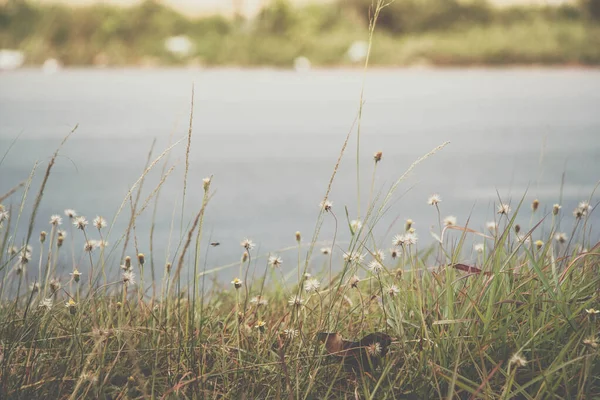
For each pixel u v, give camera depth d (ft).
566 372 8.46
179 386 8.05
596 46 123.75
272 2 127.95
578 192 30.73
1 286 9.82
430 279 10.48
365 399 8.21
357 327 9.93
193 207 29.01
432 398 8.46
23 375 8.50
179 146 44.24
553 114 59.47
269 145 45.03
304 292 11.74
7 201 28.40
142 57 119.34
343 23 131.44
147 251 21.85
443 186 32.89
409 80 92.84
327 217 27.27
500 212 10.56
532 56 121.90
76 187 32.14
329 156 41.29
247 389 8.48
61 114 56.18
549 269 10.37
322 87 82.58
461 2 135.74
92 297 9.61
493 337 8.96
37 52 115.34
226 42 122.01
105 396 8.21
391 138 47.55
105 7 121.29
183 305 10.71
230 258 21.02
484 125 53.42
